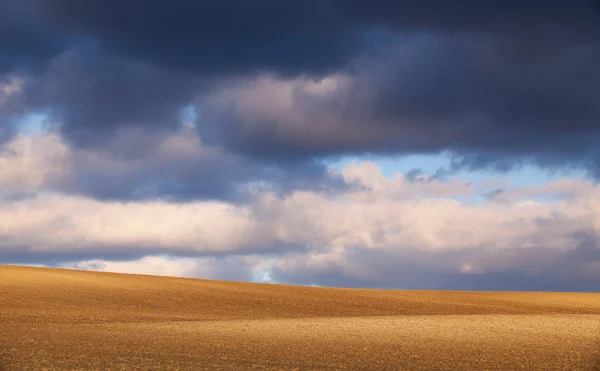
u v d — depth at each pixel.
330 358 21.41
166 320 37.69
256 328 31.28
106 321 35.53
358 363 20.41
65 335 26.19
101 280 61.59
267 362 20.06
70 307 43.22
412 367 19.78
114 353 21.05
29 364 18.39
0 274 58.25
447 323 35.75
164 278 68.19
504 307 60.81
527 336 29.61
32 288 51.97
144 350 22.02
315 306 54.09
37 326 30.09
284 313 48.19
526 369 19.86
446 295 70.38
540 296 72.31
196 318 40.66
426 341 27.08
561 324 36.25
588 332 31.95
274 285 70.69
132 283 61.47
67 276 61.81
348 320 37.38
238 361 20.08
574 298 71.25
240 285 68.00
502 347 25.42
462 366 20.17
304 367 19.30
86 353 20.89
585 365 20.89
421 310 54.91
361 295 66.00
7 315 35.81
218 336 27.27
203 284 65.88
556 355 23.20
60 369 17.67
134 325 31.78
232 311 47.69
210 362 19.66
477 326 34.16
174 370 18.05
